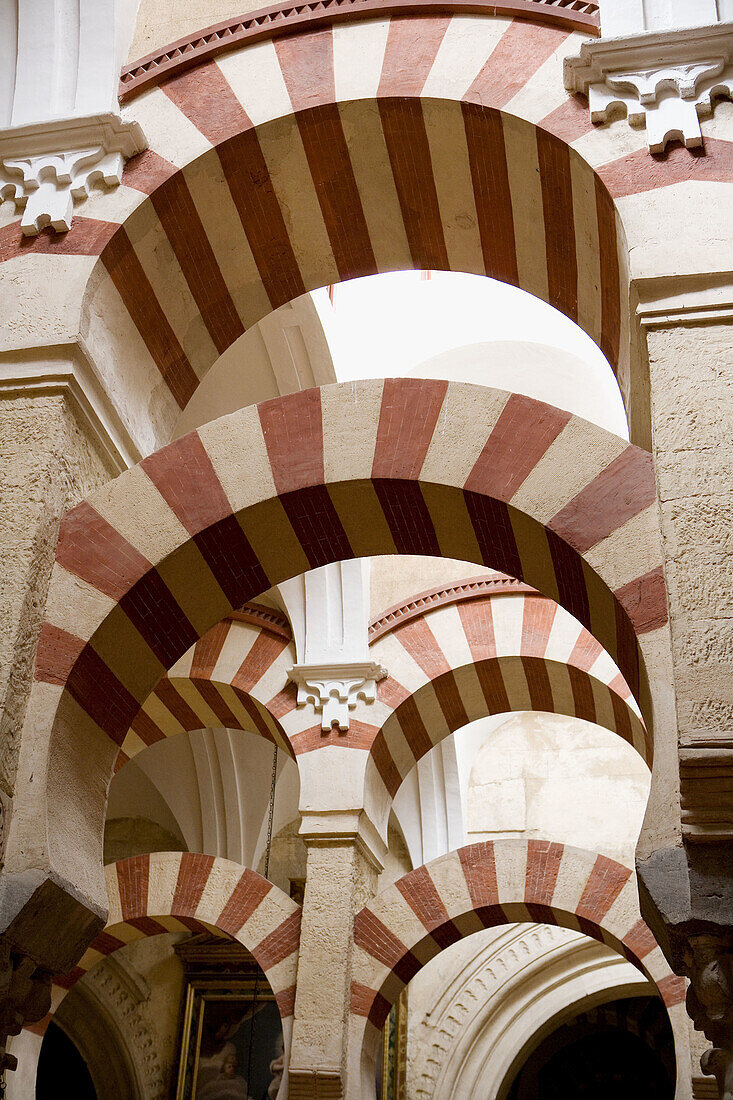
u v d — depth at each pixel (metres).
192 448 4.82
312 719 8.95
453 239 5.68
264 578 5.02
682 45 4.82
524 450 4.48
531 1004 11.99
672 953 3.61
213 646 9.40
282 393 9.04
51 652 4.46
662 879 3.52
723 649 3.72
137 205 5.20
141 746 9.68
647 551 4.13
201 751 12.10
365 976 7.91
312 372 8.87
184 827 12.48
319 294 8.41
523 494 4.38
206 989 12.48
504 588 9.23
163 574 4.69
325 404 4.80
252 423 4.83
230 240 5.64
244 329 6.03
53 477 4.70
